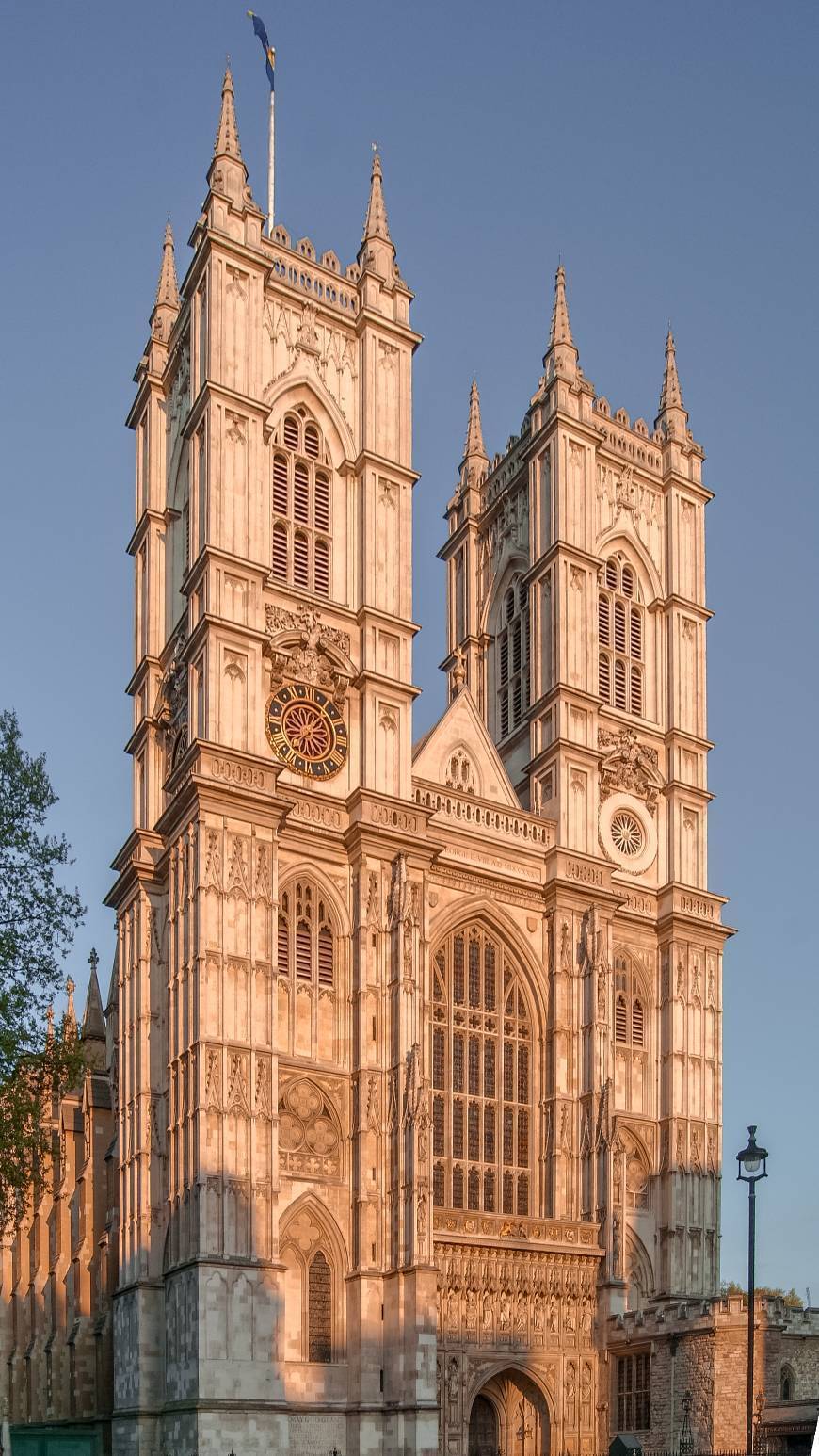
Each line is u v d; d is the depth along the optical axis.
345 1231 75.06
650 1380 74.38
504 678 101.88
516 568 102.50
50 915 61.84
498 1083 84.56
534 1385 75.88
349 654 85.44
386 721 85.00
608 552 100.69
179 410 92.31
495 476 106.62
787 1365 75.12
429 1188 73.69
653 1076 91.56
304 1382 71.81
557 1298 77.25
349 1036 78.50
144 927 81.44
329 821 81.62
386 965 79.69
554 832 90.69
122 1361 75.50
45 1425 80.94
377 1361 72.56
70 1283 94.81
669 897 94.62
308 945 79.38
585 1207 82.94
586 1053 86.06
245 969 74.31
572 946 87.94
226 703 78.75
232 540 82.00
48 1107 103.00
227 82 90.69
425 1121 74.75
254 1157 71.62
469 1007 84.81
